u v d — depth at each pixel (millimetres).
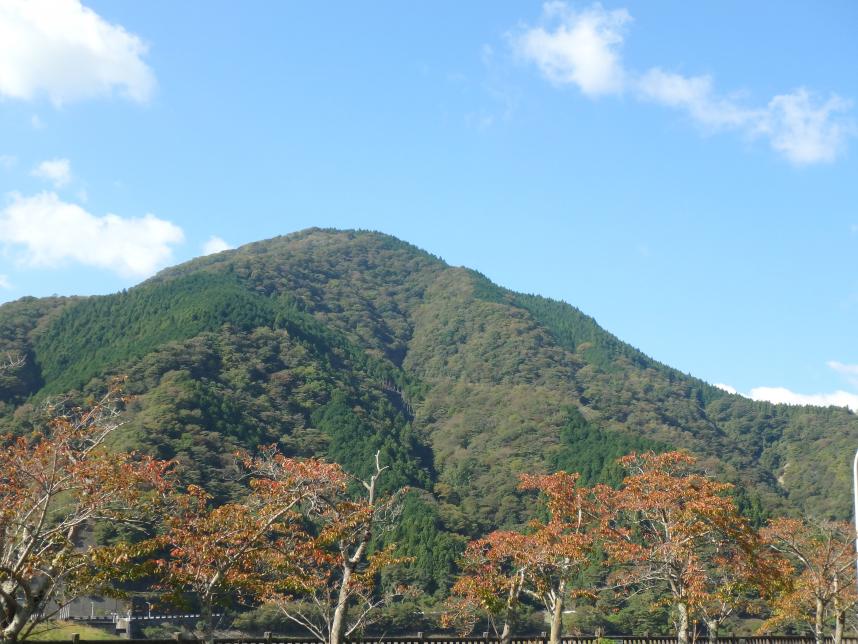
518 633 57375
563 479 34562
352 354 156875
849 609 35562
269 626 49188
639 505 31703
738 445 156500
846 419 162750
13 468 21359
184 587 24406
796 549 34312
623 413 157250
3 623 20047
